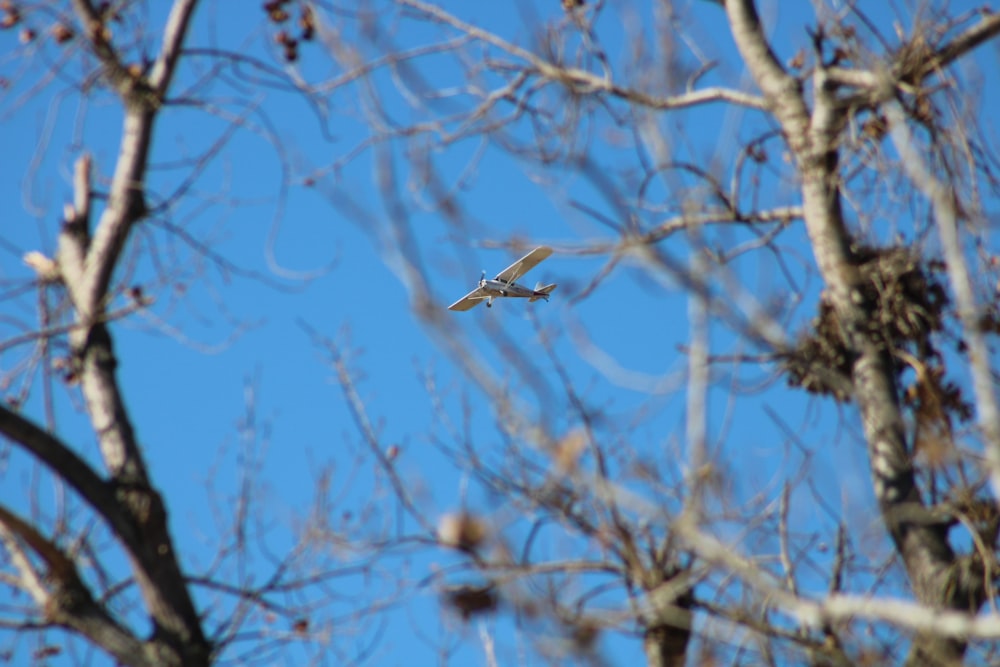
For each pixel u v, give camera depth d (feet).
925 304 69.21
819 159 73.00
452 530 60.03
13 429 57.88
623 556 59.36
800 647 55.77
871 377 66.74
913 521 61.72
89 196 70.90
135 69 71.77
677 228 61.57
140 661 56.70
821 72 74.54
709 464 53.62
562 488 59.88
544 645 57.16
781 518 58.23
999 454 45.88
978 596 59.06
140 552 58.80
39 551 57.31
